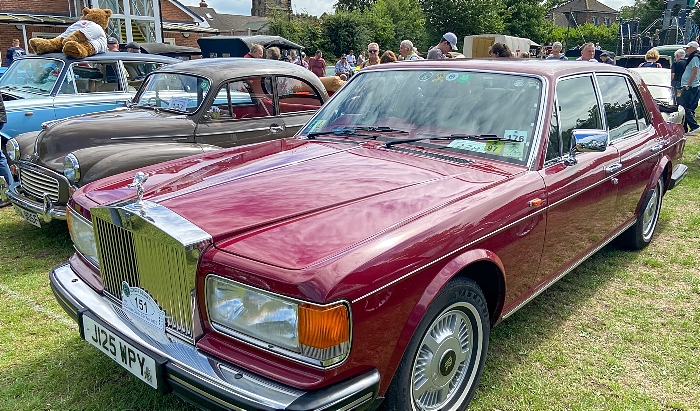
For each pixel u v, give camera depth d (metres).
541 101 3.23
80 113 7.40
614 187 3.88
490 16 47.81
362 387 2.04
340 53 37.94
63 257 4.80
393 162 3.00
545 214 3.03
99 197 2.75
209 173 2.90
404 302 2.20
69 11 23.22
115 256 2.48
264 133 6.16
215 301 2.11
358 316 2.00
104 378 3.01
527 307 3.95
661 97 8.35
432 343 2.48
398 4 44.31
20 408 2.76
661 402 2.92
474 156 3.11
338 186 2.63
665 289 4.27
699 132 11.23
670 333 3.61
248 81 6.07
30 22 21.20
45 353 3.25
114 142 5.29
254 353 2.06
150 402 2.81
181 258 2.12
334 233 2.18
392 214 2.38
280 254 2.04
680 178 5.32
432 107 3.46
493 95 3.36
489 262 2.67
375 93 3.77
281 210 2.35
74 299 2.65
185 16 30.81
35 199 5.08
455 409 2.70
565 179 3.19
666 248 5.11
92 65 7.65
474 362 2.79
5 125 6.69
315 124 3.84
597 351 3.39
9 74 8.05
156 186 2.75
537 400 2.91
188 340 2.21
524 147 3.10
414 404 2.44
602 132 3.17
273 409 1.88
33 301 3.92
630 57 16.36
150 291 2.33
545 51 23.05
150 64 8.31
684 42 22.84
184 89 5.96
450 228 2.40
